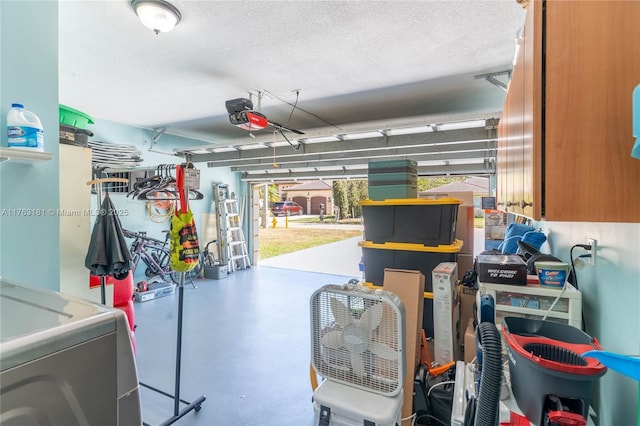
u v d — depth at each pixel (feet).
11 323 1.96
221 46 8.13
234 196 25.21
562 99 2.87
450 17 6.87
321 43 8.00
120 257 6.96
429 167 22.08
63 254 6.84
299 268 26.66
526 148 3.41
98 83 10.70
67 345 1.91
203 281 21.57
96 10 6.57
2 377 1.63
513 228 11.18
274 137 16.24
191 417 7.61
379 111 14.12
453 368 6.95
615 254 4.47
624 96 2.72
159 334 12.50
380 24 7.14
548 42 2.91
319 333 5.27
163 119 15.90
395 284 6.77
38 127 4.07
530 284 5.98
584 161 2.81
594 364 3.46
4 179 4.13
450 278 7.36
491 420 3.26
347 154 18.72
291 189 74.13
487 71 9.75
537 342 4.09
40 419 1.79
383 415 4.38
